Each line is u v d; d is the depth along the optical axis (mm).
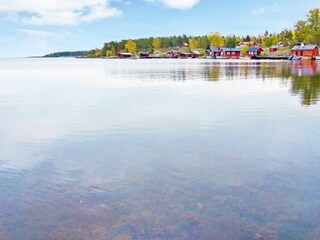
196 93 17344
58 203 4656
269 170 5805
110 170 5934
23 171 5957
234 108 12375
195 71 41031
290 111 11602
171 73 37312
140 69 49781
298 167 5930
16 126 9688
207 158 6512
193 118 10492
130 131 8867
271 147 7207
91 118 10734
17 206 4578
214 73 36000
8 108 13078
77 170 5965
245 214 4277
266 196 4773
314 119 10117
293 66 53219
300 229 3941
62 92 18656
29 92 18859
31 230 3990
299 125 9305
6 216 4312
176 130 8883
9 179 5570
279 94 16516
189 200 4680
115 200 4719
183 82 24562
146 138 8117
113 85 22750
